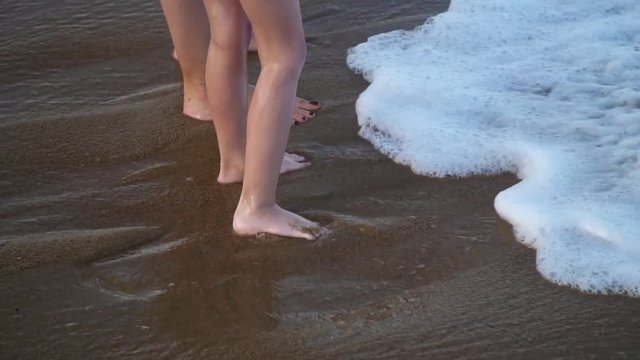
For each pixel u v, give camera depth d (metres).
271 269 3.67
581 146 4.09
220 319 3.51
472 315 3.50
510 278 3.62
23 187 4.04
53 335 3.48
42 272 3.68
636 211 3.79
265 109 3.66
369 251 3.72
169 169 4.09
